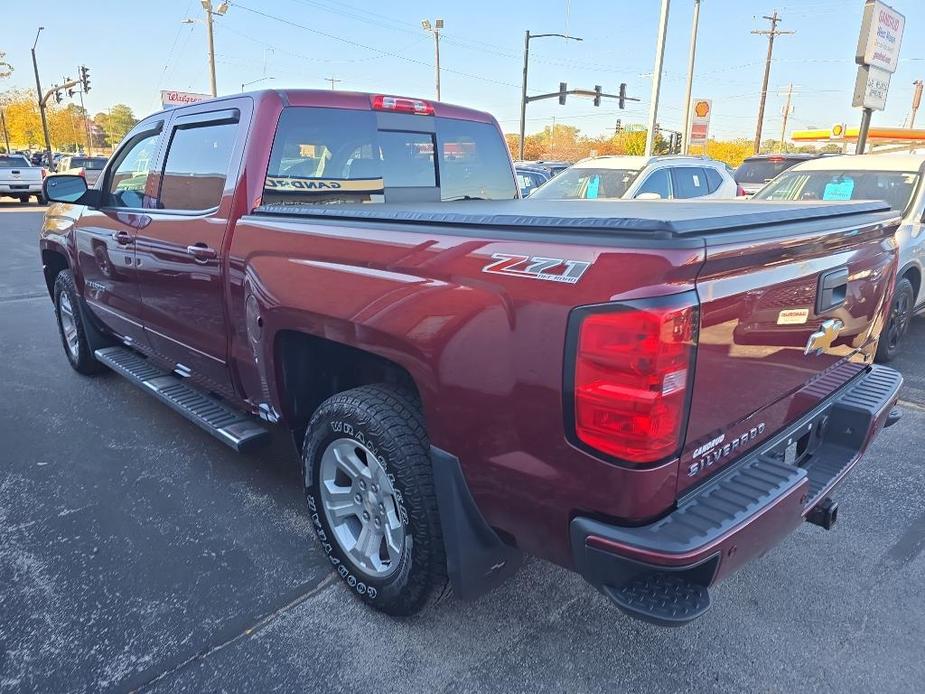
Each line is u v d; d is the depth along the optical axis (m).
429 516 2.46
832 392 2.87
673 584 2.06
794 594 2.99
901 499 3.81
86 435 4.59
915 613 2.87
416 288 2.33
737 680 2.50
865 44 10.02
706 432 2.06
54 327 7.57
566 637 2.72
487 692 2.44
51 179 4.43
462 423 2.24
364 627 2.76
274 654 2.61
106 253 4.50
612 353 1.84
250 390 3.42
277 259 2.94
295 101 3.34
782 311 2.27
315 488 2.94
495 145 4.41
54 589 2.98
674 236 1.82
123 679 2.48
